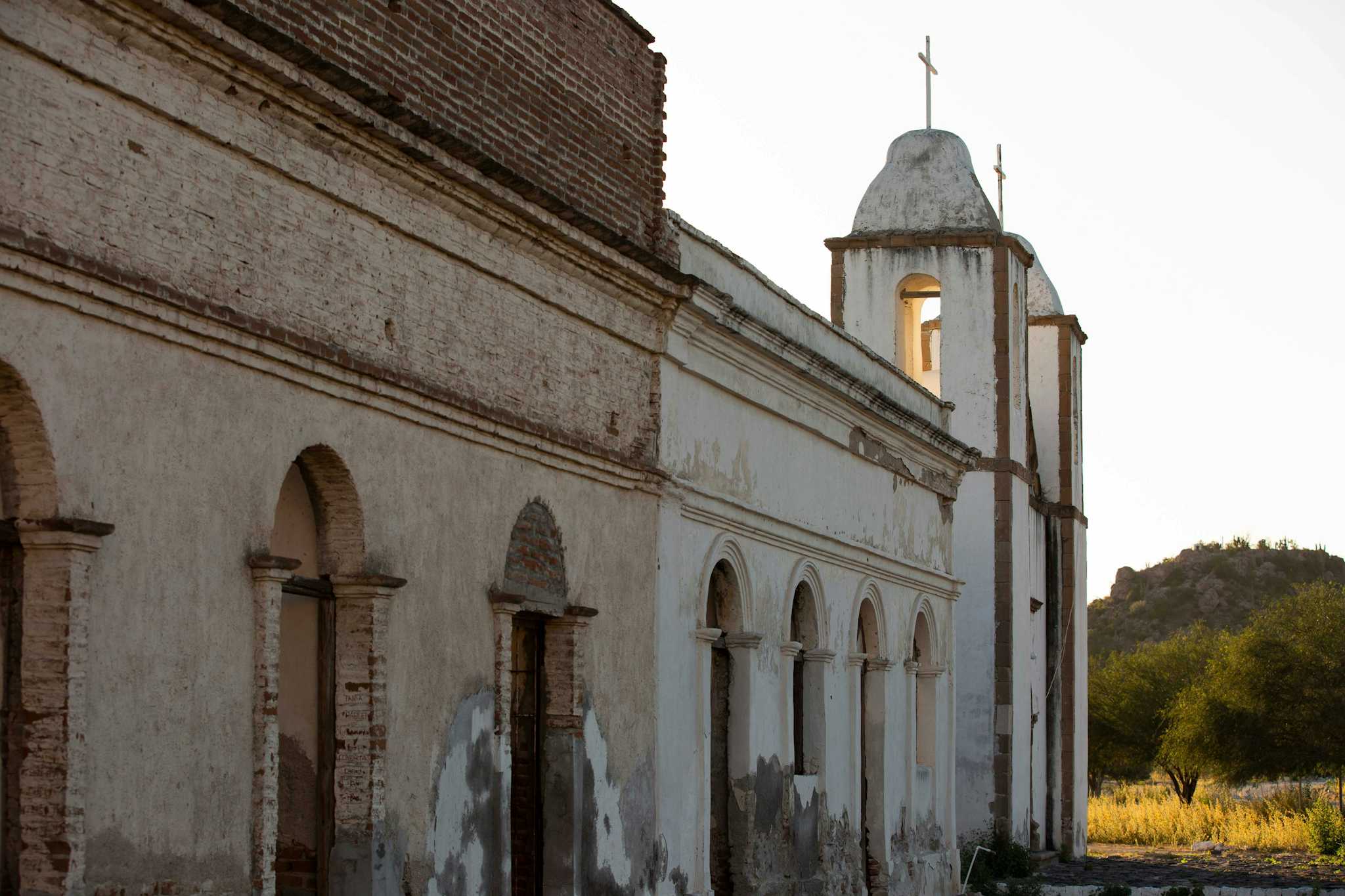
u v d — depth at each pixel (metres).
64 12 8.97
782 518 19.22
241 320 10.33
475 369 13.07
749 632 18.44
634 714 15.69
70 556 9.05
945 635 26.33
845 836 21.25
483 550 13.16
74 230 9.08
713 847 18.31
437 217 12.52
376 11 11.98
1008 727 31.36
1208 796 56.19
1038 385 39.31
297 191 11.00
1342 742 49.00
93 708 9.22
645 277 15.48
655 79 16.58
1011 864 30.61
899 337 32.50
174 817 9.78
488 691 13.17
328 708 11.69
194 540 10.02
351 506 11.65
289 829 11.66
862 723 22.89
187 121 9.90
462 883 12.73
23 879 9.00
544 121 14.43
